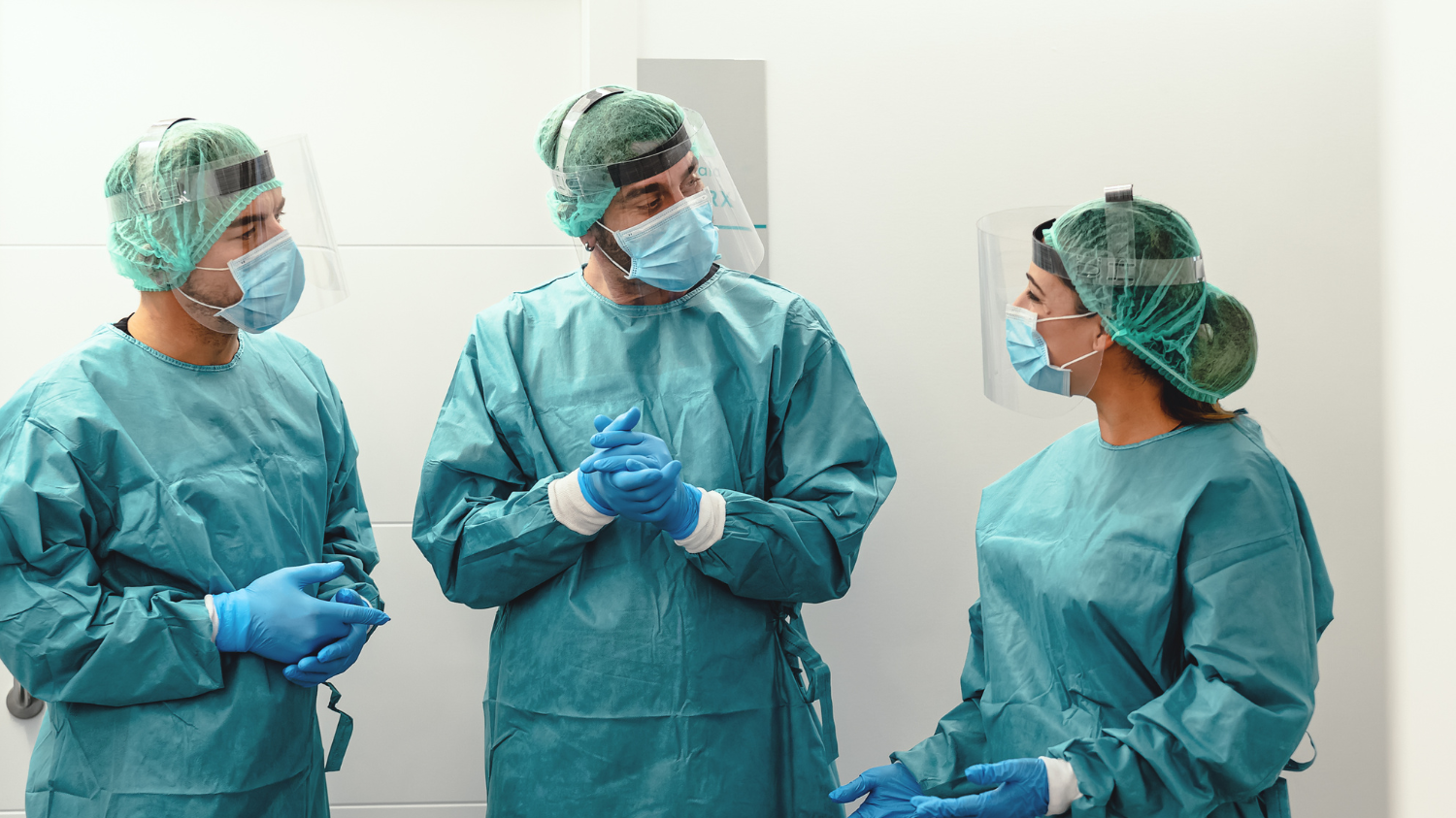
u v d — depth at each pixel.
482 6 2.04
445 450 1.47
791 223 2.00
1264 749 1.08
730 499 1.39
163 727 1.29
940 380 2.01
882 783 1.38
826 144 2.00
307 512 1.49
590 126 1.37
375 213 2.03
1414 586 1.86
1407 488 1.89
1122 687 1.21
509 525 1.38
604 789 1.39
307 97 2.01
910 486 2.01
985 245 1.33
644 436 1.37
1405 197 1.90
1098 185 2.03
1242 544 1.14
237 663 1.33
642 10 1.97
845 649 2.01
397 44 2.03
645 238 1.37
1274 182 2.03
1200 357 1.20
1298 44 2.03
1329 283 2.03
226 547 1.36
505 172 2.04
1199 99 2.03
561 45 2.05
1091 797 1.11
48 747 1.34
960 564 2.02
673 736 1.39
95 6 1.97
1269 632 1.11
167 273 1.31
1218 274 2.04
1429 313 1.82
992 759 1.33
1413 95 1.87
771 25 1.99
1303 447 2.04
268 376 1.51
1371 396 2.02
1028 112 2.02
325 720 2.04
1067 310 1.23
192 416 1.38
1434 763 1.78
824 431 1.50
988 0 2.02
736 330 1.50
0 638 1.23
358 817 2.04
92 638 1.22
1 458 1.27
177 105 1.99
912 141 2.01
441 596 2.04
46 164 1.96
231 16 2.00
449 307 2.04
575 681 1.41
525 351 1.52
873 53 2.00
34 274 1.97
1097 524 1.24
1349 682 2.00
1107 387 1.28
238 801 1.31
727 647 1.44
